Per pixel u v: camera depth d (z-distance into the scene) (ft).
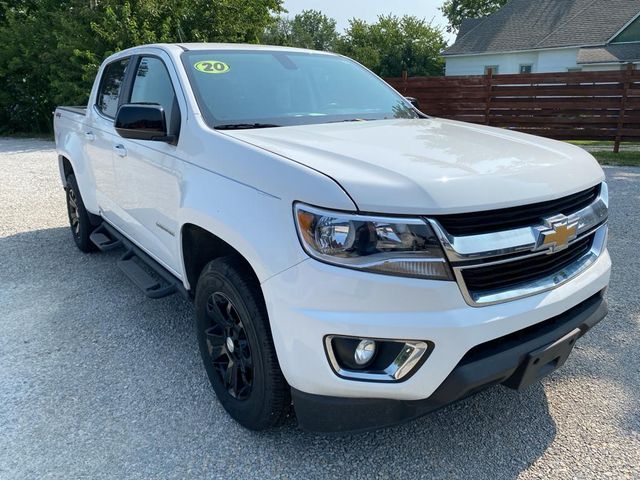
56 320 13.01
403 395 6.81
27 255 17.94
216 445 8.50
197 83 10.28
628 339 11.59
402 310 6.50
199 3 56.70
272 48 12.66
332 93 11.90
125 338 12.09
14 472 7.97
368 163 7.19
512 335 7.37
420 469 7.94
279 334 7.16
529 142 9.29
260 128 9.55
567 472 7.80
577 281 8.00
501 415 9.16
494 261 6.77
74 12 55.67
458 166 7.27
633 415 9.06
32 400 9.75
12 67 58.75
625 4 86.48
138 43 52.06
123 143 12.14
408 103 13.07
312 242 6.68
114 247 14.56
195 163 8.99
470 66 98.78
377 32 140.15
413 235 6.41
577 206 8.09
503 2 147.74
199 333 9.55
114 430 8.89
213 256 9.59
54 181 31.09
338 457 8.21
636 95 39.14
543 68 89.76
